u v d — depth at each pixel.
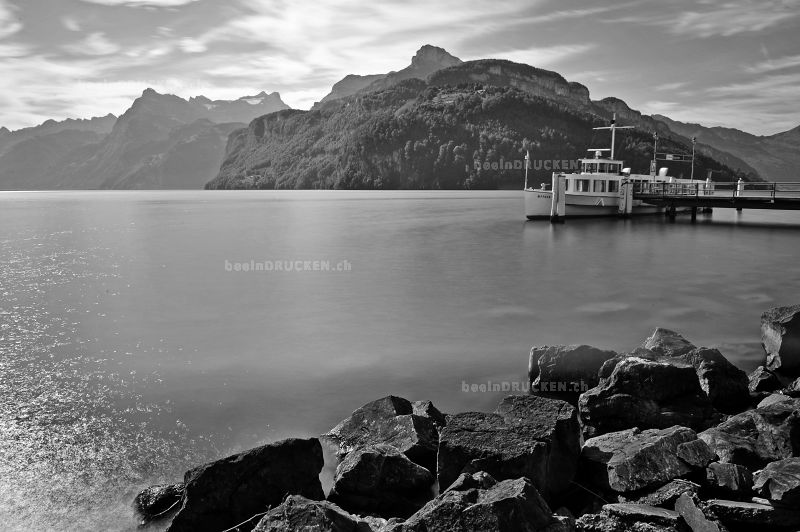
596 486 12.47
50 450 14.91
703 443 12.34
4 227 97.12
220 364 22.56
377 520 10.89
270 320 30.44
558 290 38.09
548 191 87.81
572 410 13.55
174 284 41.94
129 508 12.30
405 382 20.19
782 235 72.69
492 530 9.14
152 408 17.80
